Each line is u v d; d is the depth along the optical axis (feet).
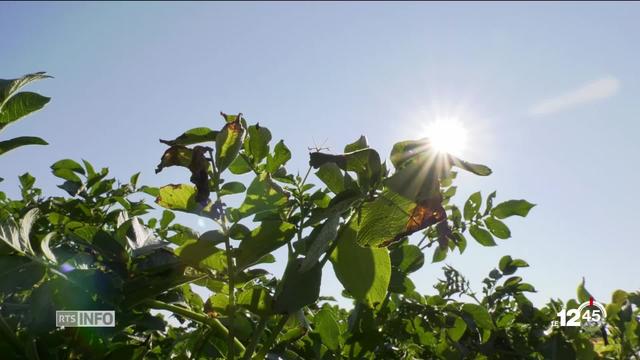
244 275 1.61
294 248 1.43
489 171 1.28
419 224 1.36
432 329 2.35
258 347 1.67
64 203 2.19
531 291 2.89
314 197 1.66
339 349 1.90
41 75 1.35
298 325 1.92
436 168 1.29
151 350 1.72
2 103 1.27
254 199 1.59
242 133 1.46
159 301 1.46
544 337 2.60
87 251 1.54
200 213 1.49
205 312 1.62
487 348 2.52
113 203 2.51
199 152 1.42
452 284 3.08
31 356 1.22
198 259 1.43
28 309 1.38
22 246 1.27
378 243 1.39
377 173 1.39
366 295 1.48
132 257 1.44
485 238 2.62
